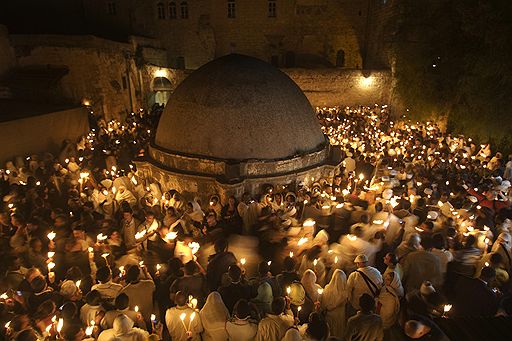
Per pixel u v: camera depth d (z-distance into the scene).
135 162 14.87
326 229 10.38
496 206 10.47
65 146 18.11
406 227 9.27
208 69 14.33
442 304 5.87
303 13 37.28
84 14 37.97
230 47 39.19
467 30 17.91
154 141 15.23
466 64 18.78
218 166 12.80
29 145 17.14
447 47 21.61
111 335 5.24
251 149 13.03
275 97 13.61
